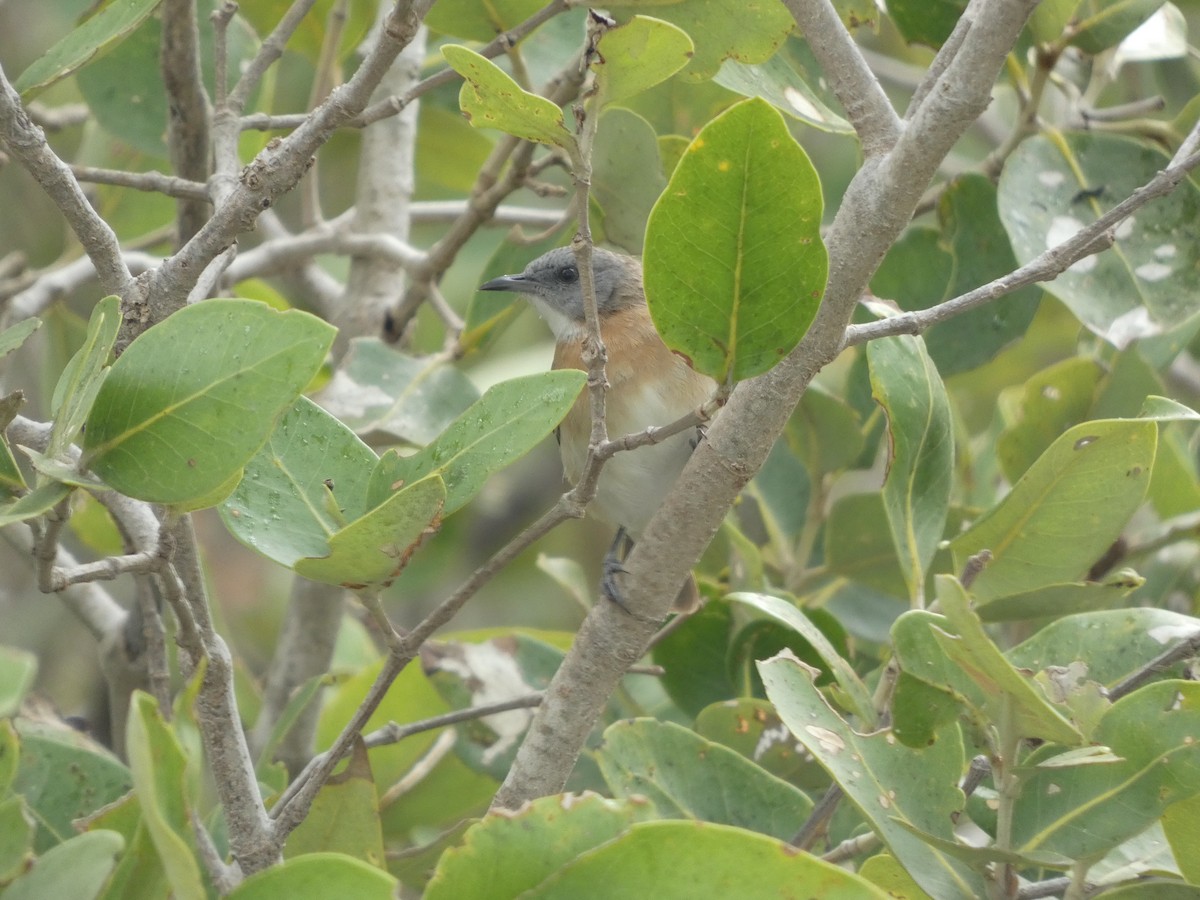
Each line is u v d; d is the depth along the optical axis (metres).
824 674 7.92
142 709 3.89
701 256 4.90
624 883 4.19
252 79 6.78
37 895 4.09
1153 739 4.96
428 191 15.15
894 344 6.94
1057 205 8.19
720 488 5.83
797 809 6.41
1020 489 6.56
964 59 5.01
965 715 5.21
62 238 13.57
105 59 9.80
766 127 4.60
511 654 8.86
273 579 14.56
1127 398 8.50
